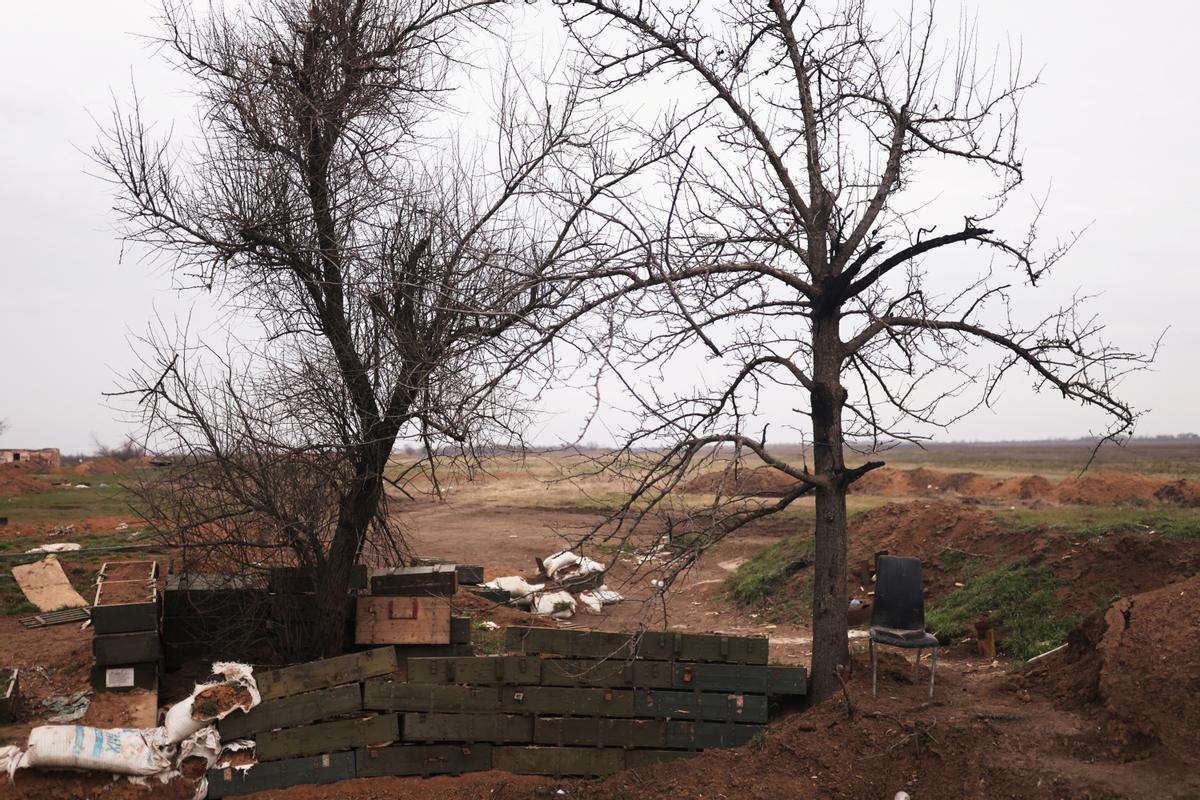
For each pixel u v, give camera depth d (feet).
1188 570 43.32
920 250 29.71
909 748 26.66
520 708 30.83
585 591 65.46
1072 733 25.84
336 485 35.81
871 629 30.32
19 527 77.30
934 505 65.00
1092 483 108.27
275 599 37.29
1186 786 22.72
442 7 37.11
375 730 30.19
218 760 29.22
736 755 29.12
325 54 36.01
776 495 31.01
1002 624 45.29
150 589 35.81
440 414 32.12
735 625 59.26
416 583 38.52
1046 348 30.01
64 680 35.32
